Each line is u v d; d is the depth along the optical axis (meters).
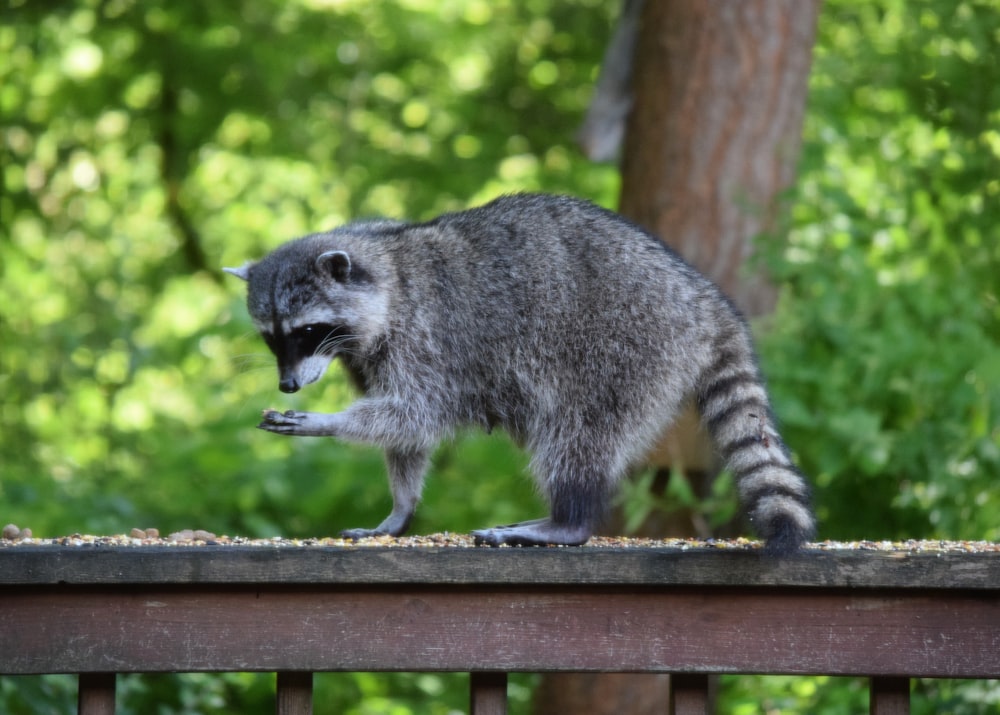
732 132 11.54
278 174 20.14
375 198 19.61
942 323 10.77
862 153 12.09
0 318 16.88
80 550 5.27
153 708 10.07
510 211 7.47
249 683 11.43
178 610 5.38
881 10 13.21
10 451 16.22
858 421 10.09
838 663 5.50
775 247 11.06
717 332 6.82
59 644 5.30
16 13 17.59
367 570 5.35
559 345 7.00
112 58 18.36
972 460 10.51
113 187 19.83
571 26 19.44
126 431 16.92
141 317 18.75
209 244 20.70
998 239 11.45
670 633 5.50
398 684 14.16
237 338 14.69
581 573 5.40
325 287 7.71
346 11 18.84
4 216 18.09
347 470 13.45
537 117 19.67
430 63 19.59
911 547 6.07
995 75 11.73
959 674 5.48
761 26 11.55
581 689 11.33
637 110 11.83
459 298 7.37
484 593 5.48
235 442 14.13
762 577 5.42
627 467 7.09
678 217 11.55
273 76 17.88
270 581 5.32
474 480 14.56
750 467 6.35
